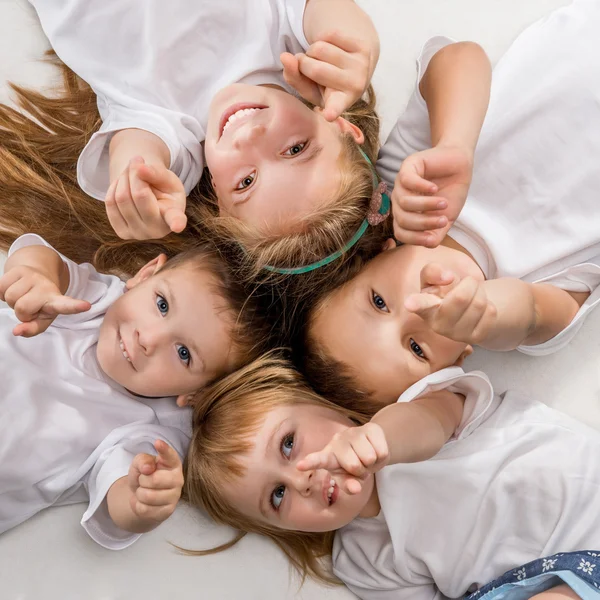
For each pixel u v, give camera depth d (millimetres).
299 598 1146
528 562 1058
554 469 1069
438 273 834
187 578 1125
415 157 925
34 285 1002
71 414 1108
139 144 1086
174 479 931
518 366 1201
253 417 1075
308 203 1033
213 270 1121
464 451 1094
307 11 1124
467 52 1107
